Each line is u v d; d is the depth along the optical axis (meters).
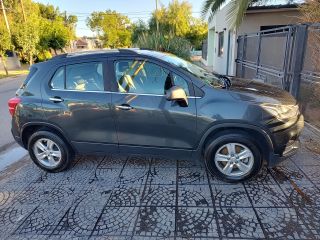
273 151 3.28
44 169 4.11
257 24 11.66
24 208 3.27
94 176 3.90
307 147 4.38
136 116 3.52
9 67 30.56
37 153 4.11
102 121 3.67
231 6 7.33
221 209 3.01
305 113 5.45
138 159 4.33
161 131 3.51
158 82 3.50
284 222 2.76
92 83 3.70
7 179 4.06
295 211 2.91
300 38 5.27
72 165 4.27
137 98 3.50
